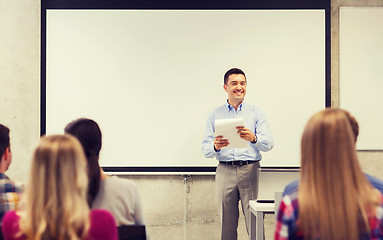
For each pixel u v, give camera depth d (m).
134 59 4.20
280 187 2.63
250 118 3.57
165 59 4.20
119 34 4.20
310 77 4.17
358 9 4.19
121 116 4.20
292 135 4.17
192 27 4.19
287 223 1.18
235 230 3.48
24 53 4.17
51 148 1.20
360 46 4.20
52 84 4.18
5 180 1.66
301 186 1.17
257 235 2.56
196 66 4.20
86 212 1.20
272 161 4.17
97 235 1.24
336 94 4.21
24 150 4.16
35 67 4.18
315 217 1.12
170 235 4.19
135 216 1.72
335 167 1.14
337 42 4.20
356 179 1.14
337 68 4.21
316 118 1.20
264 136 3.44
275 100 4.17
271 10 4.17
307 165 1.17
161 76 4.20
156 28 4.20
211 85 4.19
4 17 4.15
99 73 4.20
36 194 1.17
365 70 4.19
